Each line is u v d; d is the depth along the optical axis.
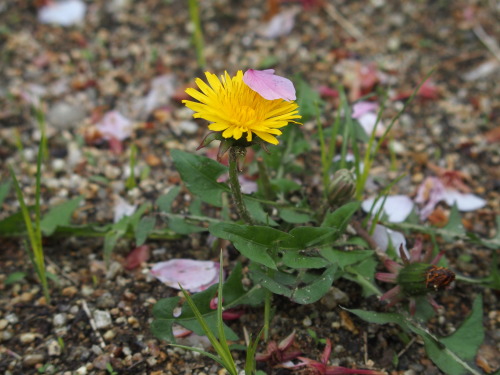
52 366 0.14
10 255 0.18
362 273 0.15
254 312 0.16
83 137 0.22
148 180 0.21
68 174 0.21
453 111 0.24
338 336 0.15
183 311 0.14
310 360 0.14
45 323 0.16
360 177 0.18
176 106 0.24
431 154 0.22
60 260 0.18
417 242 0.15
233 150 0.13
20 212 0.17
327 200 0.16
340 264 0.15
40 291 0.16
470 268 0.18
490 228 0.19
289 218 0.16
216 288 0.14
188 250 0.18
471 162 0.22
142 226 0.16
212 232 0.13
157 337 0.14
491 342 0.16
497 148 0.22
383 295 0.15
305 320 0.15
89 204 0.20
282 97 0.12
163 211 0.17
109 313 0.16
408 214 0.19
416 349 0.15
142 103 0.24
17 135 0.22
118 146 0.22
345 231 0.16
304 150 0.19
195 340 0.15
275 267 0.13
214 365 0.14
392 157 0.21
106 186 0.20
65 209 0.18
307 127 0.23
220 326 0.12
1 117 0.23
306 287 0.14
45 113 0.23
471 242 0.18
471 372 0.14
